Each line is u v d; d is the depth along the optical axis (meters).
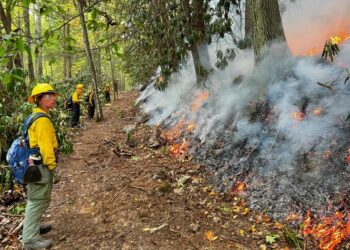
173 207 4.09
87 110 11.88
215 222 3.72
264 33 5.24
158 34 6.64
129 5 7.11
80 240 3.45
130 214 3.91
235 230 3.55
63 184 4.99
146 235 3.48
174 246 3.28
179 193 4.50
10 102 6.21
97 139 7.76
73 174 5.41
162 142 6.79
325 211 3.43
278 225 3.55
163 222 3.72
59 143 5.91
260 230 3.51
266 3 5.17
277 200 3.85
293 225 3.49
